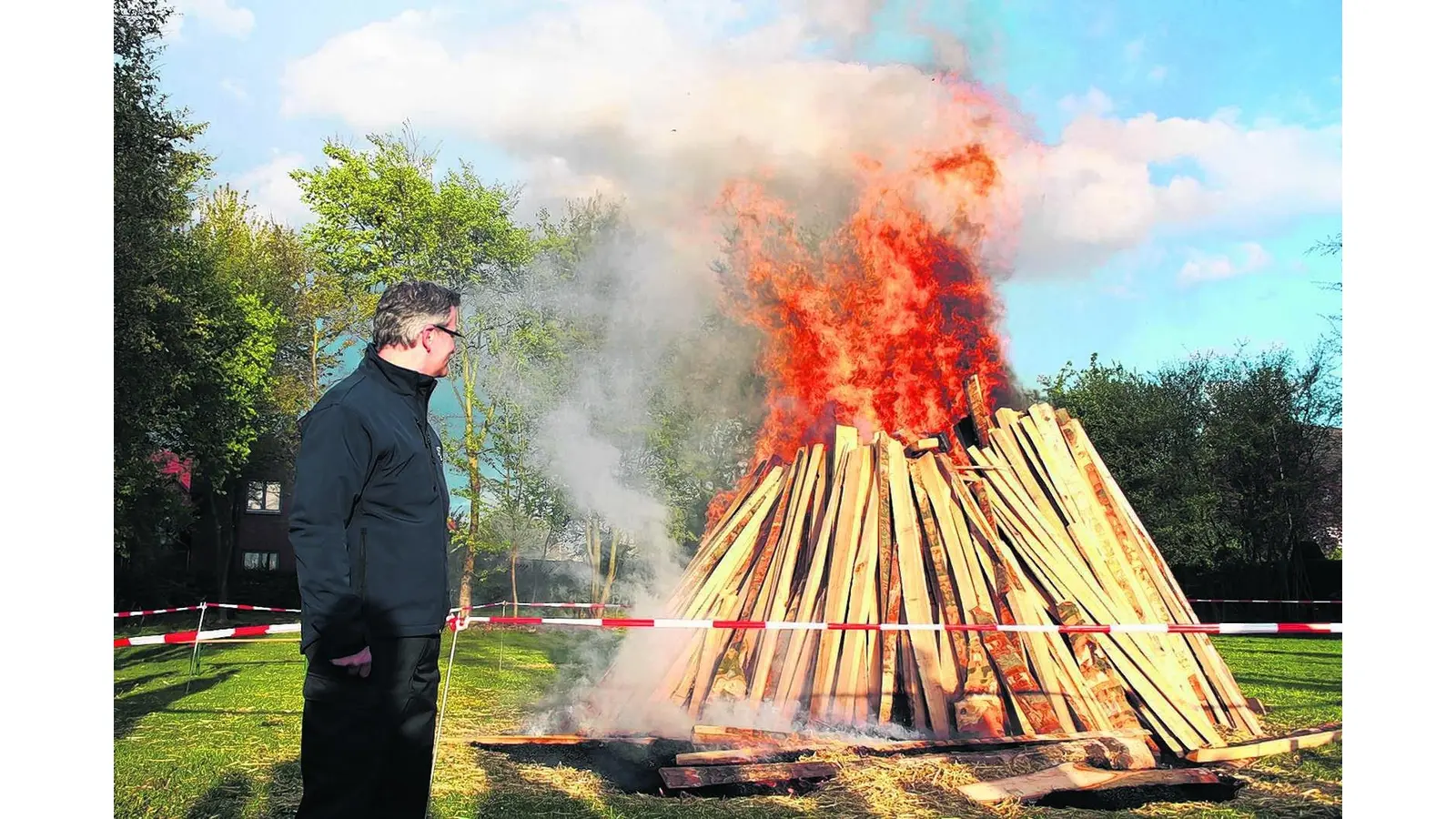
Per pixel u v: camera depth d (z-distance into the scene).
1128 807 4.80
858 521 7.06
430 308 3.10
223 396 25.44
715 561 7.54
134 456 21.17
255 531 34.66
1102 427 27.77
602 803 4.80
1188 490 26.28
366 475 2.88
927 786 5.07
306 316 31.09
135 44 19.33
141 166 19.67
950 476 7.34
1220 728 6.54
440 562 3.04
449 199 24.70
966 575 6.74
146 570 27.55
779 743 5.71
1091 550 7.12
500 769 5.49
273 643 16.36
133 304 19.73
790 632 6.68
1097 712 6.04
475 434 23.56
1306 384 26.59
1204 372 28.22
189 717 7.66
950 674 6.31
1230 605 26.14
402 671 2.89
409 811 2.91
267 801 4.86
